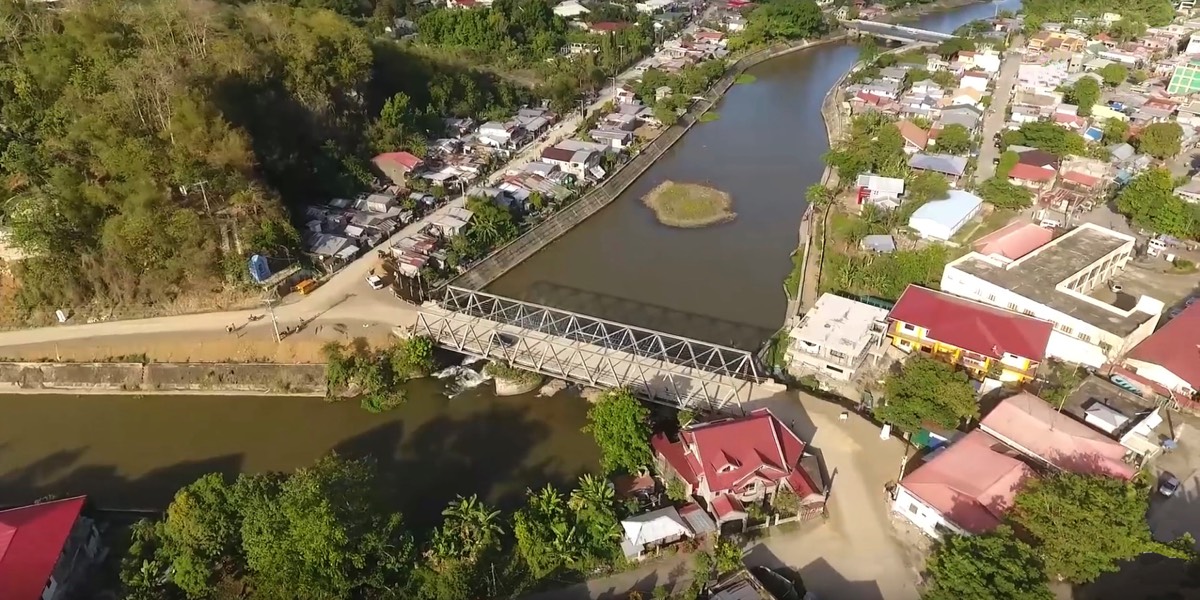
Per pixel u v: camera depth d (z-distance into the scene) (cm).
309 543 4425
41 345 7462
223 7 11312
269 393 7169
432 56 14412
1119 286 8181
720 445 5406
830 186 11175
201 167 8056
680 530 5097
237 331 7612
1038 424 5744
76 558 5062
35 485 6069
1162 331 6756
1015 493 5072
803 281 8669
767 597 4653
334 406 7019
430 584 4678
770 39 19788
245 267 8056
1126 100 13375
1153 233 9188
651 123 13688
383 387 7050
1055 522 4566
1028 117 12606
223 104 8944
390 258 8894
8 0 9169
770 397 6581
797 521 5359
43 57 8625
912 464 5819
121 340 7506
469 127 12888
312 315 7881
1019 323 6694
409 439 6575
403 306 8044
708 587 4762
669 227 10469
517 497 5866
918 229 9400
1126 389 6481
